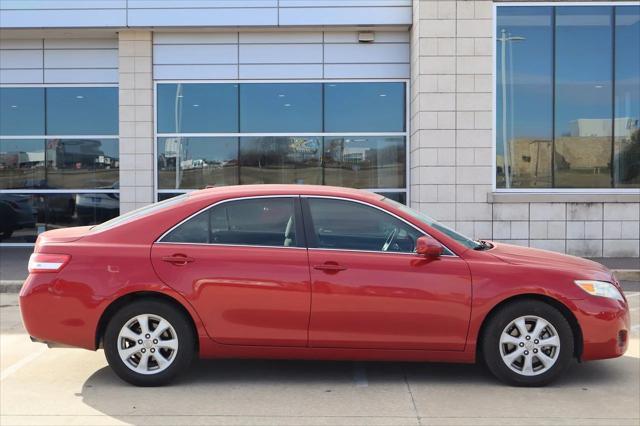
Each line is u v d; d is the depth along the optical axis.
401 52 13.19
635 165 12.19
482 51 11.87
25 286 4.96
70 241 5.04
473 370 5.43
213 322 4.85
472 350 4.89
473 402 4.64
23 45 13.65
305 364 5.61
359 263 4.87
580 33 12.13
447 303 4.82
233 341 4.88
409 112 13.20
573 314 4.88
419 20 11.87
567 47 12.13
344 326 4.85
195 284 4.84
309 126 13.33
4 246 14.04
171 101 13.27
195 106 13.30
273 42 13.23
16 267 11.27
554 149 12.18
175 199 5.30
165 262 4.89
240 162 13.38
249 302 4.84
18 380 5.18
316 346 4.88
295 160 13.37
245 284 4.84
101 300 4.84
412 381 5.13
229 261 4.88
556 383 5.08
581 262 5.25
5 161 13.96
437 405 4.58
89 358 5.82
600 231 11.92
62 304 4.86
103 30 13.02
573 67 12.16
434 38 11.87
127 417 4.36
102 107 13.78
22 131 13.87
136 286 4.84
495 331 4.89
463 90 11.88
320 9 12.76
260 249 4.94
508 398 4.73
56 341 4.90
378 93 13.27
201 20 12.77
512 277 4.86
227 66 13.23
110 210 13.91
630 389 4.96
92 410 4.49
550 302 4.93
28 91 13.79
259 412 4.45
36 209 13.98
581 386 5.02
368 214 5.07
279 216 5.06
